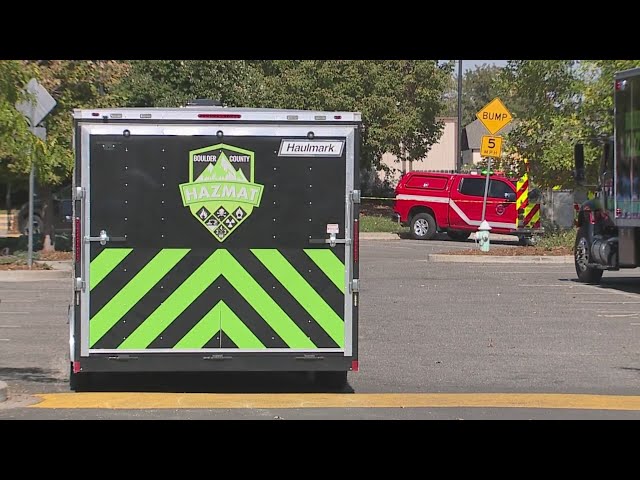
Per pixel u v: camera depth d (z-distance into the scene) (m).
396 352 14.89
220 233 10.95
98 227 10.81
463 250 32.47
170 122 10.84
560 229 36.38
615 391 12.28
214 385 12.41
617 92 22.16
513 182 39.62
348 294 11.06
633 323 17.86
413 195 41.75
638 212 21.52
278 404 11.20
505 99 40.69
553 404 11.38
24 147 12.84
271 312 11.02
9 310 18.95
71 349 11.27
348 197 11.02
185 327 10.95
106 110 10.78
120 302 10.88
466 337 16.25
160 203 10.88
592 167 32.38
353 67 51.00
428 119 56.38
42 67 26.14
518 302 20.66
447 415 10.78
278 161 10.95
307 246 11.02
